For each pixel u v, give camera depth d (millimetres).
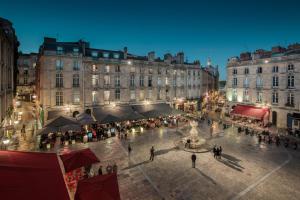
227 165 20750
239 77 44156
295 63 34531
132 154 23484
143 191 15977
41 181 7648
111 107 37531
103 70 36719
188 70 49031
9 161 8875
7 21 26500
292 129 34062
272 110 38281
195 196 15383
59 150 24234
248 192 15922
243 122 40875
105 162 21188
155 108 39875
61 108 33250
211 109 57188
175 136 30875
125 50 38938
